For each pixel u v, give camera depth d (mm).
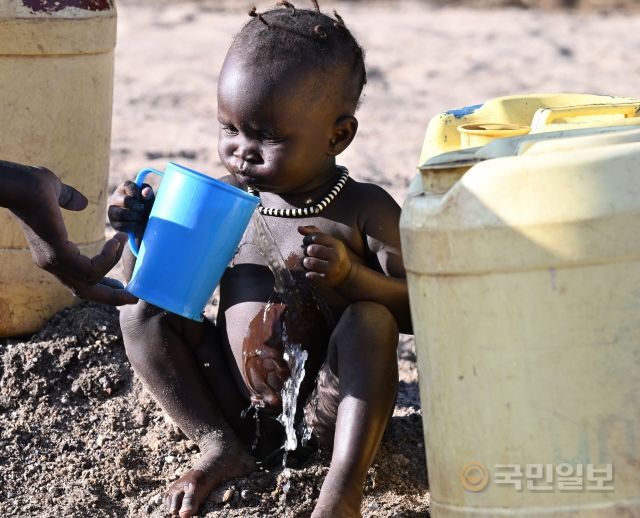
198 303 3365
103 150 4355
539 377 2668
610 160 2605
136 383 4047
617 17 14781
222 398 3705
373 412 3246
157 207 3324
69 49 4082
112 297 3258
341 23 3572
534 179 2609
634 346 2643
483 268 2666
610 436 2662
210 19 14492
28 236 3045
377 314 3361
